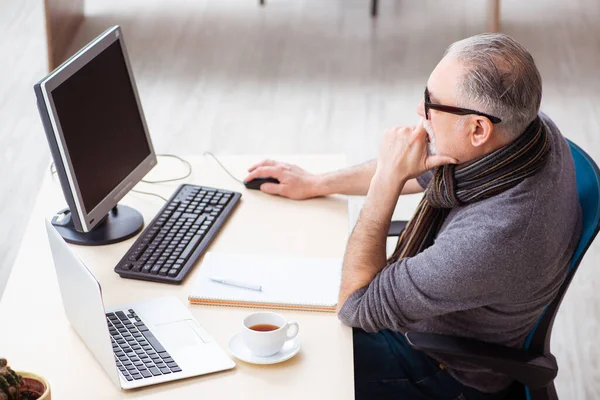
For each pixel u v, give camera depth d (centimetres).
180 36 532
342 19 554
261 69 492
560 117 433
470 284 170
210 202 215
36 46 506
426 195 193
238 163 239
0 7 555
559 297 179
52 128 181
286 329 162
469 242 170
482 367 178
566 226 175
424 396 191
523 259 169
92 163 196
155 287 185
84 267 150
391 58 500
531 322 182
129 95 213
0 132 424
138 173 215
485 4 570
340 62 497
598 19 548
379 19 552
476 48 169
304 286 184
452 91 170
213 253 195
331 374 159
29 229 206
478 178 174
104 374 157
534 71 168
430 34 529
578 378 280
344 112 443
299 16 561
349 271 184
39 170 394
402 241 207
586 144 409
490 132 169
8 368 138
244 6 578
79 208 190
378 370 196
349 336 171
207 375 158
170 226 204
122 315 173
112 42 206
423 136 185
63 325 172
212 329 171
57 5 484
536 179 172
